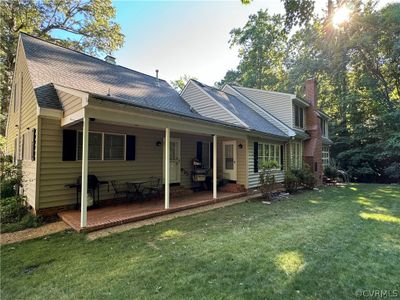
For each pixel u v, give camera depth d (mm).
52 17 16406
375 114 19078
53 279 3021
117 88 8078
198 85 12508
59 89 5945
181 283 2881
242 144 10234
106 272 3172
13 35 14773
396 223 5574
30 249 3990
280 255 3686
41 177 5871
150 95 8977
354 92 19641
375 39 17469
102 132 7215
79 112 5023
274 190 10172
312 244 4168
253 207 7445
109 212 6141
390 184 15750
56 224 5449
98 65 9484
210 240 4371
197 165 10344
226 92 16062
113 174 7484
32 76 6480
